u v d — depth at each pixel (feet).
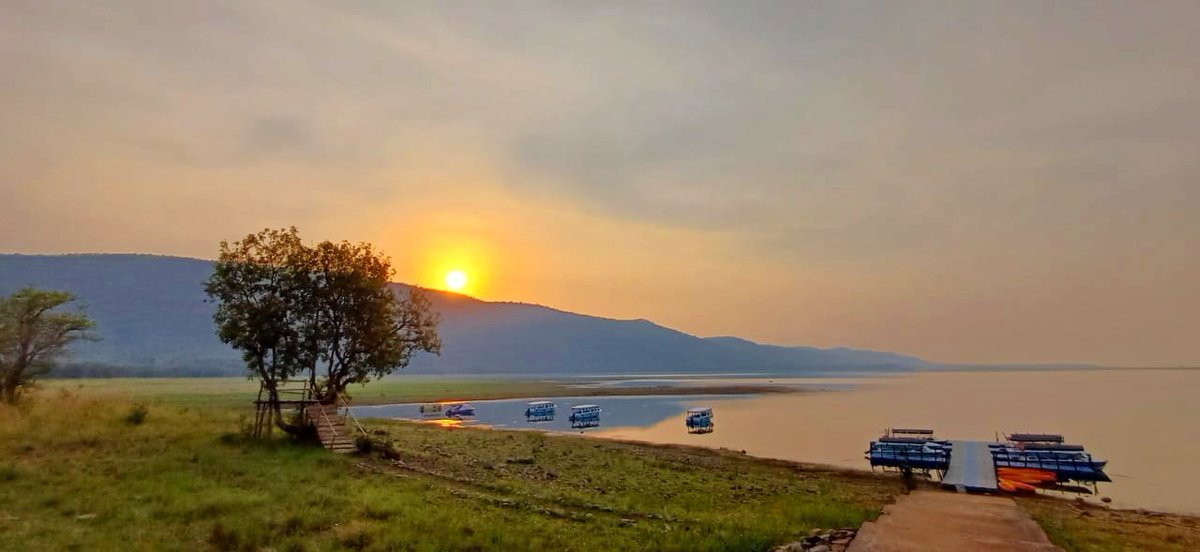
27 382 146.92
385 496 69.41
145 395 296.92
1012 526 44.37
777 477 127.13
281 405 119.75
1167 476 147.02
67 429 101.91
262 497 64.90
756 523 60.54
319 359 121.80
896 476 136.46
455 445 145.28
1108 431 246.06
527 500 74.33
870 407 386.73
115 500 61.16
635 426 266.57
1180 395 510.58
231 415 147.54
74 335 156.97
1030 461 131.34
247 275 115.96
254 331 112.78
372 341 123.24
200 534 52.06
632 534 57.26
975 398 481.87
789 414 333.01
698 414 250.98
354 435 110.73
